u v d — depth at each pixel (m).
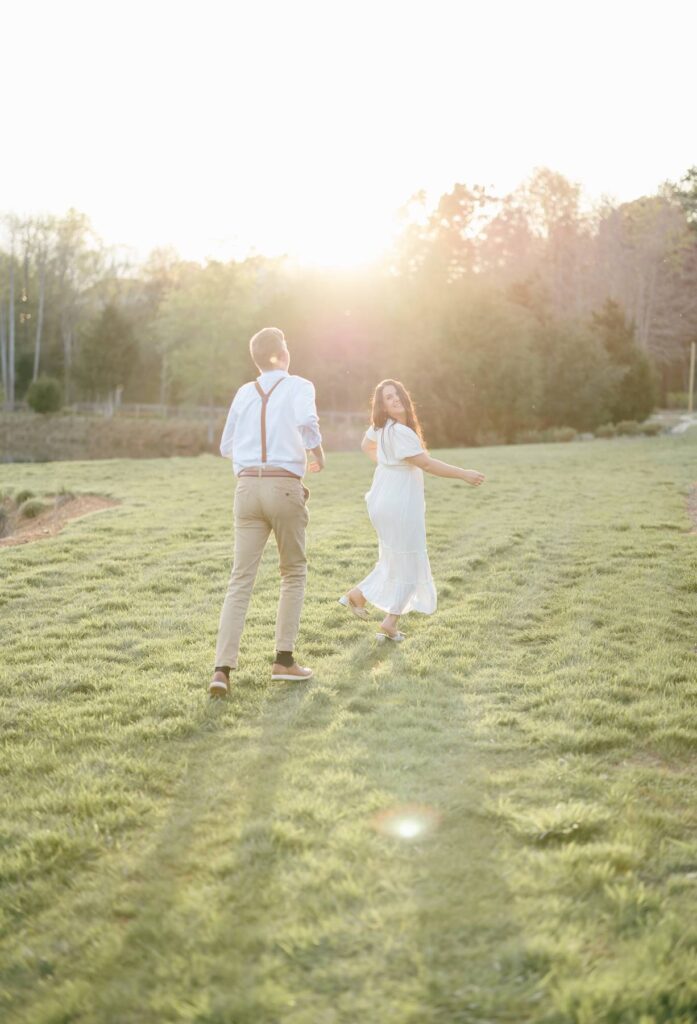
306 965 2.38
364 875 2.80
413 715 4.32
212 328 54.09
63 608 6.80
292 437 4.78
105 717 4.36
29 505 12.60
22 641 5.83
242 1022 2.18
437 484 15.04
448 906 2.62
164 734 4.14
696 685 4.66
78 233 67.38
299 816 3.24
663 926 2.47
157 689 4.79
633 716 4.18
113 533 10.13
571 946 2.38
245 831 3.12
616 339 48.31
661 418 49.75
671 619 6.15
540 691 4.68
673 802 3.32
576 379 43.81
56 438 58.12
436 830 3.11
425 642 5.68
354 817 3.21
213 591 7.33
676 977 2.27
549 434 39.59
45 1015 2.26
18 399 69.50
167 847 3.09
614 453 21.48
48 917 2.71
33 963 2.49
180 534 9.96
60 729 4.23
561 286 77.19
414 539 5.61
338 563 8.23
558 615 6.33
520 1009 2.18
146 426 59.34
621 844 2.91
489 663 5.25
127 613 6.60
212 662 5.31
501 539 9.41
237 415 4.90
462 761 3.75
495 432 42.84
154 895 2.79
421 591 5.76
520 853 2.92
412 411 5.59
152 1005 2.27
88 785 3.58
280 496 4.73
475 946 2.43
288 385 4.83
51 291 69.00
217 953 2.46
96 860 3.02
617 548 8.83
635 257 74.50
